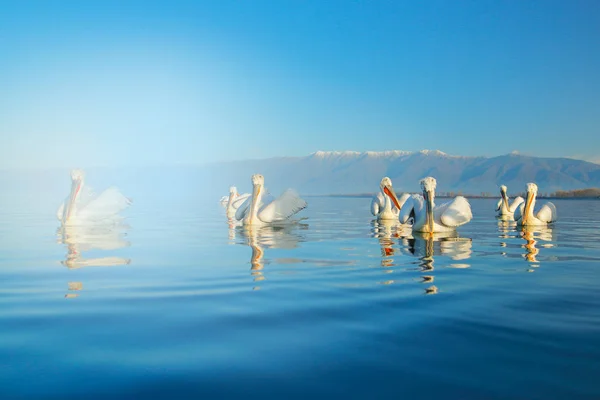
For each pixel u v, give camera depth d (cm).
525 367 386
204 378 368
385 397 340
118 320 511
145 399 337
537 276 742
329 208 3278
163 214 2375
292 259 909
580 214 2545
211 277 736
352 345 434
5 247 1084
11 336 459
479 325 489
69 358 405
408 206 1451
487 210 3053
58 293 633
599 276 740
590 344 435
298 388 352
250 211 1619
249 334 464
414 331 472
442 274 757
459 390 349
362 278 725
